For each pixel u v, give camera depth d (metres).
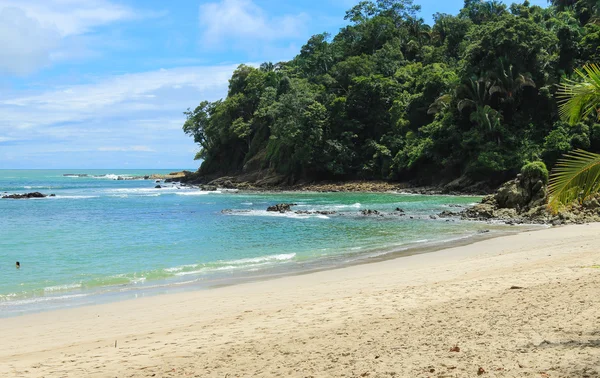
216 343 9.28
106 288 17.47
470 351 7.12
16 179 158.00
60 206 55.88
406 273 17.12
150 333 10.77
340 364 7.14
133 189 93.12
